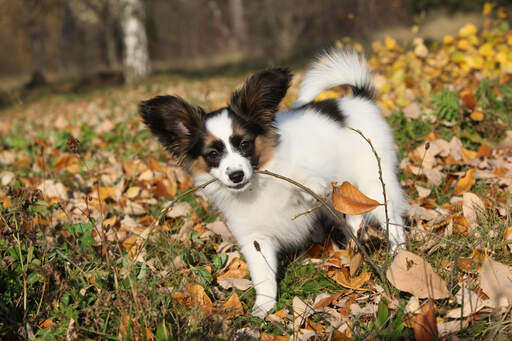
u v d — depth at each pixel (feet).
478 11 46.98
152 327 7.27
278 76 9.11
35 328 7.57
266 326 7.66
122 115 26.40
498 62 17.99
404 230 9.84
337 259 9.20
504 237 8.63
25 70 118.73
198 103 23.04
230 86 33.58
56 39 104.83
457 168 12.67
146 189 13.80
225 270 9.68
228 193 9.29
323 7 60.64
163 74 51.01
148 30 94.12
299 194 9.07
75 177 15.12
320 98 17.46
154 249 10.25
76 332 7.09
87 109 34.60
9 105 52.21
